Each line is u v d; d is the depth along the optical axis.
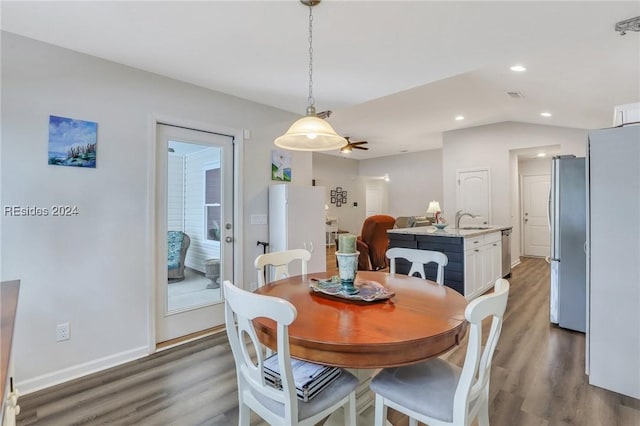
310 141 2.45
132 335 2.69
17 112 2.19
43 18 1.98
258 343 1.30
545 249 7.73
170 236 3.00
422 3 1.83
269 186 3.74
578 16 1.97
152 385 2.29
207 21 2.02
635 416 1.92
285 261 2.46
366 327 1.36
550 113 5.01
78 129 2.43
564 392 2.17
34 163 2.25
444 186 7.11
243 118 3.50
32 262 2.25
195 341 3.03
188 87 3.04
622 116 2.52
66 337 2.38
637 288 2.10
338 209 10.48
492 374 2.41
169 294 3.00
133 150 2.70
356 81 3.04
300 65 2.67
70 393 2.19
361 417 1.91
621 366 2.15
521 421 1.88
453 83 3.92
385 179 10.64
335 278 2.11
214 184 3.32
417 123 6.33
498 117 5.91
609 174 2.18
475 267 4.21
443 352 1.32
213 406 2.05
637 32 2.17
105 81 2.56
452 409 1.27
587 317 2.30
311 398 1.36
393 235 4.58
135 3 1.82
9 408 0.95
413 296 1.80
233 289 1.31
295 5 1.85
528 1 1.82
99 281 2.53
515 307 3.98
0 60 2.13
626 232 2.13
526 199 8.00
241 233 3.48
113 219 2.60
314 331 1.33
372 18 1.99
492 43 2.32
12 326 1.07
